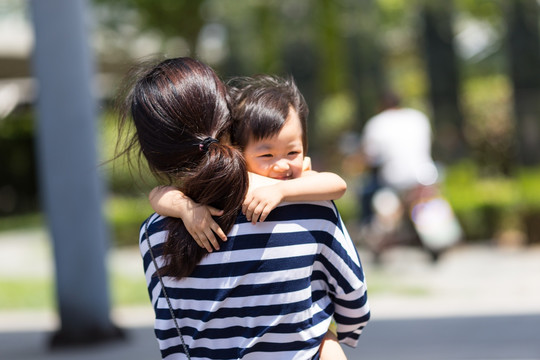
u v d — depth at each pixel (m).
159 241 2.82
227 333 2.69
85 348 7.92
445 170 16.84
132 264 14.29
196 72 2.87
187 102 2.77
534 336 7.84
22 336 8.76
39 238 19.09
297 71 21.56
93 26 20.30
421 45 19.83
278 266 2.66
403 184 12.31
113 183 16.91
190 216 2.69
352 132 23.08
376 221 12.69
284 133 2.85
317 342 2.74
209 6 20.97
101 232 8.03
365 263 13.04
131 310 10.12
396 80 28.69
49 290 11.90
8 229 21.59
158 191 2.85
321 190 2.75
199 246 2.70
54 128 7.79
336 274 2.78
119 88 3.17
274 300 2.66
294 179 2.77
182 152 2.74
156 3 20.44
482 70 25.39
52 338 8.06
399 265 12.82
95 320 8.02
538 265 12.13
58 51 7.71
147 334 8.52
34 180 25.59
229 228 2.68
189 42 21.36
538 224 14.08
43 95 7.79
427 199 12.35
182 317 2.76
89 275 7.96
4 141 25.12
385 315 9.24
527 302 9.51
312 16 21.22
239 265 2.67
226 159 2.67
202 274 2.71
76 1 7.74
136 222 16.86
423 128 12.48
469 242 15.03
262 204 2.65
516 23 16.16
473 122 22.42
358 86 22.42
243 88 3.01
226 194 2.68
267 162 2.87
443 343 7.79
